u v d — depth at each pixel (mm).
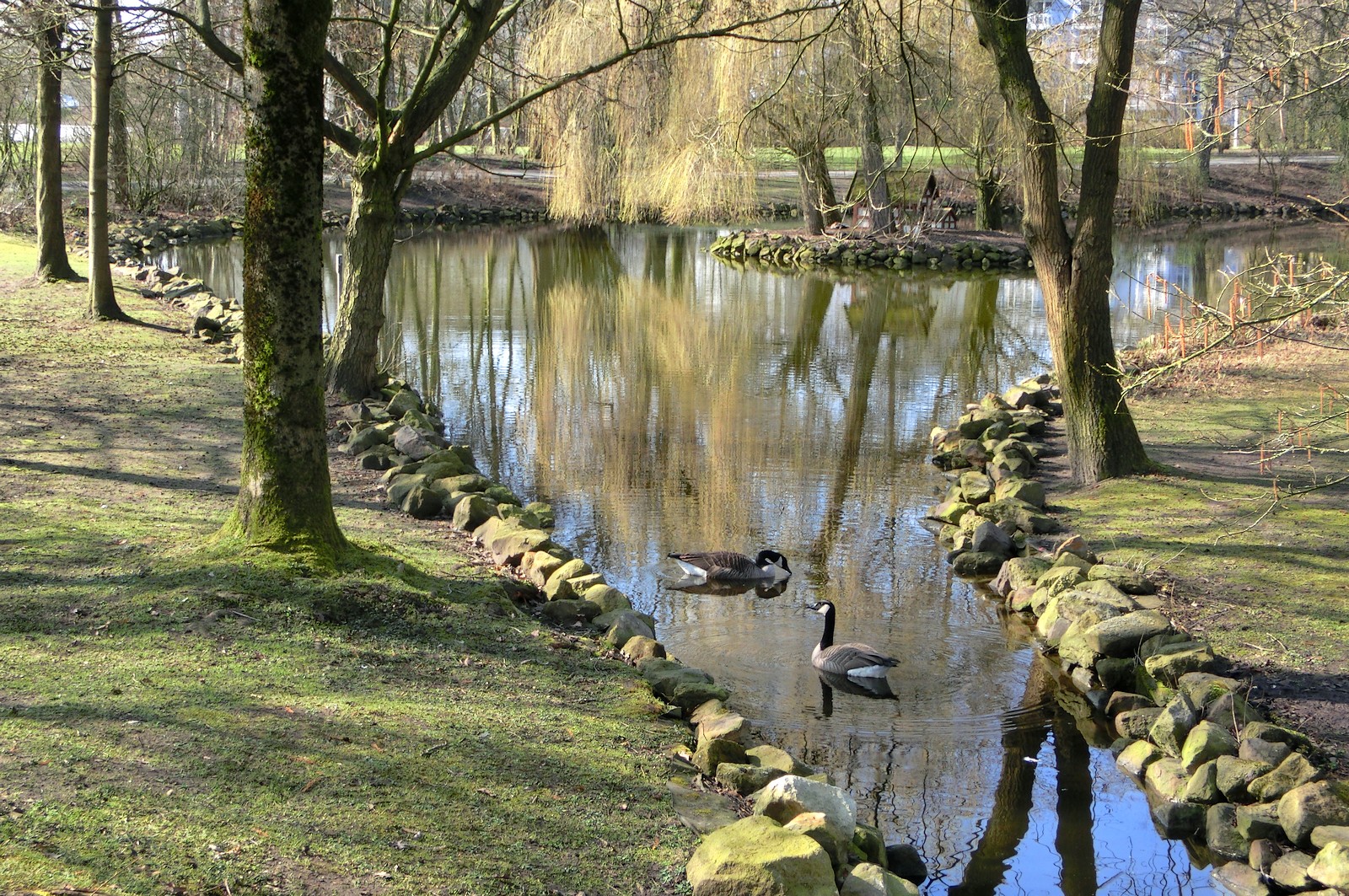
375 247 13883
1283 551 9039
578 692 6285
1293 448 8133
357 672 5902
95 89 16688
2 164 32938
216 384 13812
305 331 6902
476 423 14578
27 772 4336
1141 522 10016
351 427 12578
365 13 16578
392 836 4359
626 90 28047
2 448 10086
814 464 13000
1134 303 25594
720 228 43438
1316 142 27797
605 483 12102
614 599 7988
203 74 18281
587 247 37531
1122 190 35938
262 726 5066
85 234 29906
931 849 5699
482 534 9250
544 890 4207
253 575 6648
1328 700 6633
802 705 7207
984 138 31375
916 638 8336
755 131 28141
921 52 12039
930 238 35031
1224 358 16703
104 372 13945
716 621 8578
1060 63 29453
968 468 12898
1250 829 5582
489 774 5027
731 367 18656
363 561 7211
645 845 4656
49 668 5398
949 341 21469
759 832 4512
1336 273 8344
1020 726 7051
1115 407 11320
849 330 22609
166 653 5727
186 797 4355
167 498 8828
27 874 3635
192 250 32969
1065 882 5465
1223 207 47156
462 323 22422
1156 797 6195
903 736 6844
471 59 13078
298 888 3902
